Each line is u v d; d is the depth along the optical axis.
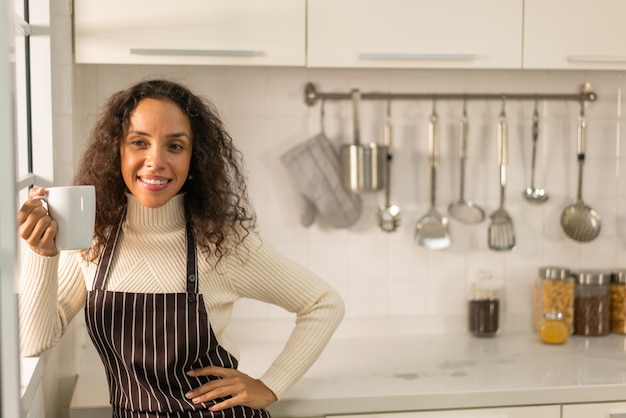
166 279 1.72
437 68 2.56
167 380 1.72
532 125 2.68
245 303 2.57
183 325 1.71
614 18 2.35
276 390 1.83
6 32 1.14
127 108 1.69
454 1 2.29
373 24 2.27
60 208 1.52
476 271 2.68
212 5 2.19
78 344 2.37
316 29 2.25
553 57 2.34
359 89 2.58
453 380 2.14
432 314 2.67
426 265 2.66
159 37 2.18
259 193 2.56
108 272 1.72
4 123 1.15
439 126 2.63
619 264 2.72
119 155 1.72
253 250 1.82
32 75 2.08
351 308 2.63
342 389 2.07
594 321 2.60
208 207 1.76
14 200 1.16
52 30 2.10
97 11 2.14
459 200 2.64
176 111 1.70
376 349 2.47
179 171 1.70
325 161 2.52
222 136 1.83
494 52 2.32
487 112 2.65
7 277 1.16
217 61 2.21
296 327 1.89
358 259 2.62
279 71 2.54
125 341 1.71
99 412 1.97
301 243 2.59
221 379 1.76
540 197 2.68
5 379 1.16
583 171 2.71
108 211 1.74
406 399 2.03
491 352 2.43
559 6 2.33
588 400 2.10
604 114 2.70
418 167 2.63
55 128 2.12
